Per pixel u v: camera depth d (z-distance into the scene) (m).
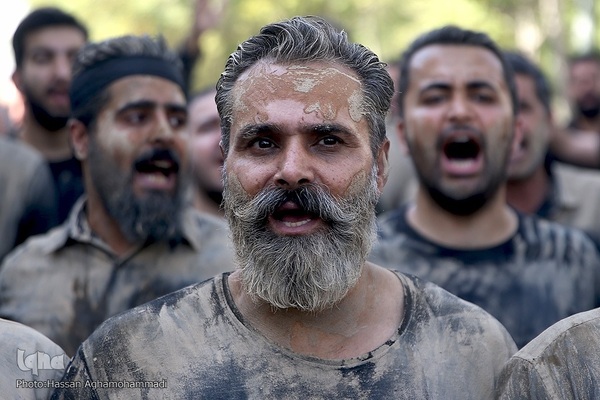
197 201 6.56
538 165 6.31
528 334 4.85
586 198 6.32
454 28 5.25
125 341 3.24
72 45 6.98
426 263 5.02
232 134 3.31
